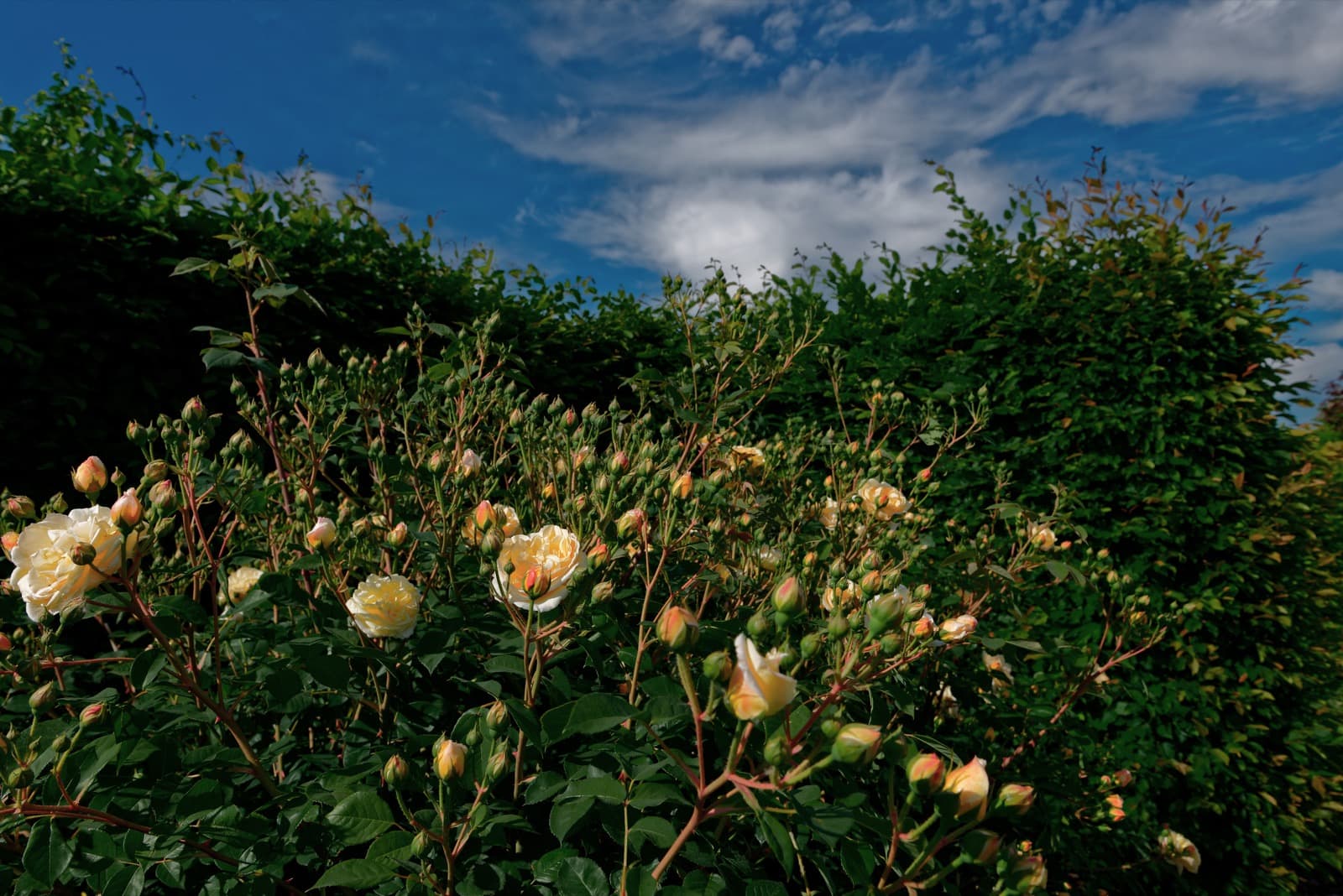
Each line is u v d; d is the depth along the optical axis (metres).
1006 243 4.66
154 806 1.29
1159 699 3.59
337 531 1.64
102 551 1.19
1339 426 9.77
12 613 1.36
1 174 3.13
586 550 1.71
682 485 1.62
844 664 1.36
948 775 1.02
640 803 1.19
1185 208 4.21
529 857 1.41
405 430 2.23
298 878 1.44
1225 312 4.02
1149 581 3.81
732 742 1.16
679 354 4.93
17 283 3.00
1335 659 4.59
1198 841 3.67
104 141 3.49
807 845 1.39
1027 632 3.14
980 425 2.76
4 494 1.86
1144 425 3.96
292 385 2.05
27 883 1.20
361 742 1.53
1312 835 3.96
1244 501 3.82
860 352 4.54
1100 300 4.11
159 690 1.38
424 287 4.21
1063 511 3.86
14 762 1.23
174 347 3.34
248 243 2.20
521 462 2.27
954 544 2.77
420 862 1.18
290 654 1.50
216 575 1.48
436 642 1.51
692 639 1.04
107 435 3.13
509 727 1.41
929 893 1.49
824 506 2.54
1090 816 2.73
